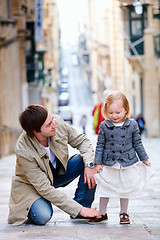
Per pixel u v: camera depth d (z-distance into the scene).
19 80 21.86
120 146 3.99
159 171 9.42
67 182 4.62
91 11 44.69
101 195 4.09
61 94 63.91
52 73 48.38
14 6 21.12
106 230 3.91
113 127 4.02
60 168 4.47
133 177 4.01
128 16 26.36
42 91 36.47
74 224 4.27
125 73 27.09
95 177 4.11
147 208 5.25
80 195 4.53
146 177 4.08
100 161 4.08
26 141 4.25
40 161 4.23
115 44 27.38
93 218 4.27
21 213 4.30
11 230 4.06
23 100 22.47
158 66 26.48
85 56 69.75
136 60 26.75
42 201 4.30
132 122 4.05
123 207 4.21
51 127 4.14
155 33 26.16
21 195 4.34
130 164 4.00
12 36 20.06
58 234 3.81
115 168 4.02
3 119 17.44
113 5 26.66
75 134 4.52
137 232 3.79
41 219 4.22
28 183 4.37
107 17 31.70
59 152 4.31
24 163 4.20
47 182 4.23
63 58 117.88
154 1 25.22
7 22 18.98
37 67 29.09
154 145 18.77
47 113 4.12
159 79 26.69
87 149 4.48
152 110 26.33
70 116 43.06
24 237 3.75
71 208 4.21
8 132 17.97
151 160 12.14
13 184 4.40
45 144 4.32
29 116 4.11
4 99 18.05
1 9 18.27
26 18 23.75
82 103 61.56
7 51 19.11
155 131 26.28
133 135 4.06
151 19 25.92
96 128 10.15
